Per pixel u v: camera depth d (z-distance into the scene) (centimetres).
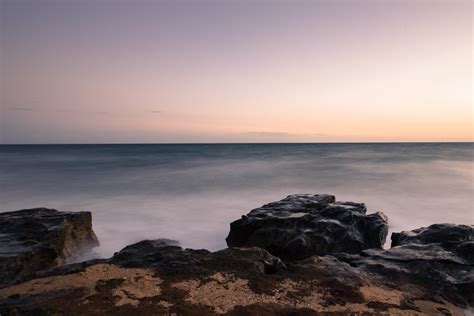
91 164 8812
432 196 4206
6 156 12381
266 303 1123
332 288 1249
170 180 5691
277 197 4253
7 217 2298
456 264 1440
